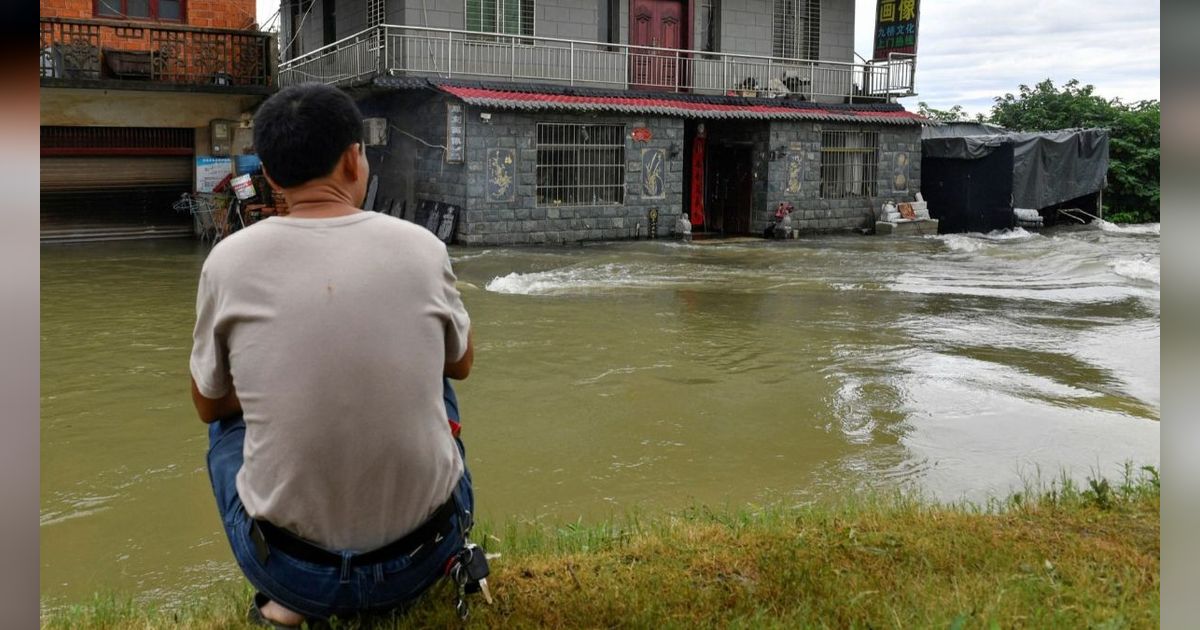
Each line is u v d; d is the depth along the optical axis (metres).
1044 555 3.54
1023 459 5.77
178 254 16.69
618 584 3.25
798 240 19.98
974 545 3.63
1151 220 26.94
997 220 21.75
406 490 2.62
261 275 2.55
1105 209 26.95
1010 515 4.09
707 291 12.64
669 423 6.60
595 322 10.33
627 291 12.58
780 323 10.35
